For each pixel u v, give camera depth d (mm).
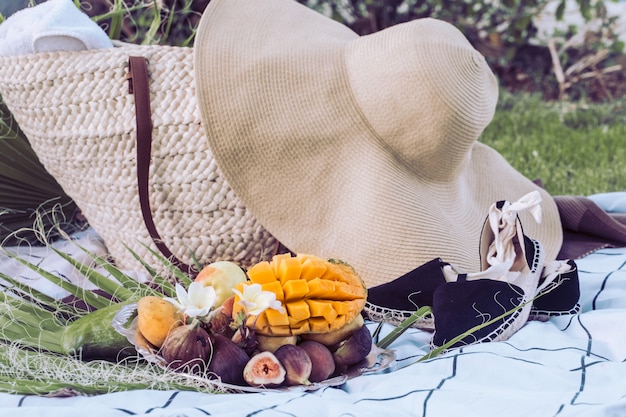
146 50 2418
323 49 2434
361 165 2377
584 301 2371
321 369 1812
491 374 1826
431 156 2420
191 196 2426
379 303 2217
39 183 2818
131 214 2498
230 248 2480
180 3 4609
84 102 2422
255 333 1817
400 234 2330
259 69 2377
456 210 2561
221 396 1724
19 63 2457
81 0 4344
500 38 6211
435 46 2334
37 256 2717
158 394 1713
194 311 1746
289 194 2393
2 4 3684
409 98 2324
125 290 2156
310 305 1828
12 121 2775
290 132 2367
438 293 2096
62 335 1978
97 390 1740
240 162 2375
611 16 6480
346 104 2385
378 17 6020
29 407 1587
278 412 1608
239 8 2504
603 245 2822
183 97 2383
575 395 1686
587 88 6168
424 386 1767
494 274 2129
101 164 2471
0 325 2002
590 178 4309
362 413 1599
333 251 2359
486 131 5141
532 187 2873
